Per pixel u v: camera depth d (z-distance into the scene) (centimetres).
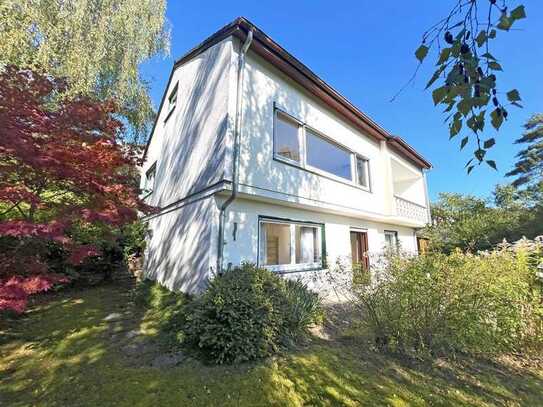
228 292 447
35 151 463
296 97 802
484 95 151
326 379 360
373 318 466
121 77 1178
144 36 1210
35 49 972
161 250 909
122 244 1095
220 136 633
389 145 1214
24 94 507
